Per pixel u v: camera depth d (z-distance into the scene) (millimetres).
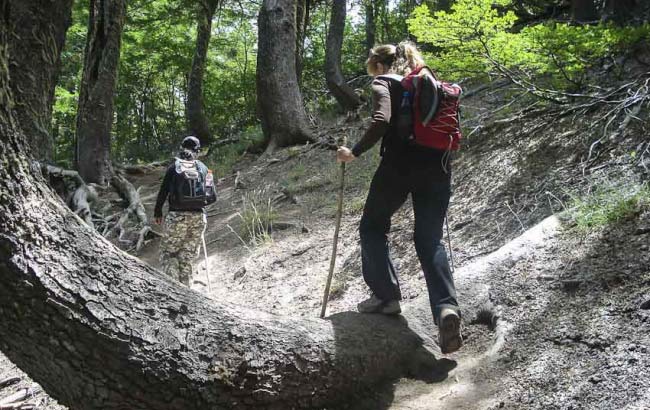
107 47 12281
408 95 3100
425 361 3154
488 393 2758
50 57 5234
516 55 5465
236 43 25578
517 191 4902
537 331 2996
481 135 6445
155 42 21078
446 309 2959
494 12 5090
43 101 5203
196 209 5715
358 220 6457
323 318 3207
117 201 10891
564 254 3457
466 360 3121
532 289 3307
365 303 3414
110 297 2432
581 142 5012
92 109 12117
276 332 2836
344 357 2951
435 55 6047
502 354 2977
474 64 5871
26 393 3879
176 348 2494
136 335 2416
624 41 5129
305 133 12078
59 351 2314
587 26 5180
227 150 14484
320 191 8234
